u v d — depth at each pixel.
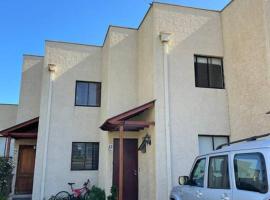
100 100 14.59
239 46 10.77
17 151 15.15
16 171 14.97
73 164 13.66
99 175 13.47
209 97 11.19
